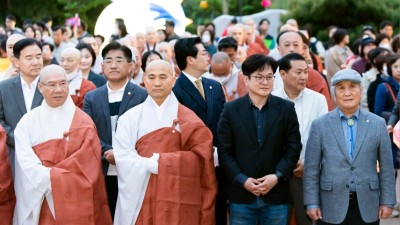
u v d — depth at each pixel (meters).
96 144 5.85
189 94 6.35
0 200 5.84
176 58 6.46
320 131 5.63
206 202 5.88
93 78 8.53
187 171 5.77
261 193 5.78
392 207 5.55
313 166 5.64
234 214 5.89
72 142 5.77
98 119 6.34
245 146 5.83
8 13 23.22
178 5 10.02
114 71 6.36
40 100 6.40
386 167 5.55
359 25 20.33
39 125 5.82
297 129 5.90
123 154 5.80
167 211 5.68
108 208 5.92
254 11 28.30
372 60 8.89
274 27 23.09
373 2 20.17
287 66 6.37
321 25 20.70
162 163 5.68
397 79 8.19
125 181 5.77
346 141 5.55
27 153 5.73
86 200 5.66
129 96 6.39
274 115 5.86
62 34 13.77
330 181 5.55
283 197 5.86
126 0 9.96
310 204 5.62
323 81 7.14
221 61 7.73
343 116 5.61
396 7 20.64
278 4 27.11
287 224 6.40
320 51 14.66
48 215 5.70
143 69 8.14
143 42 10.78
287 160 5.82
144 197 5.76
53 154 5.74
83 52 8.47
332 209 5.55
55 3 23.97
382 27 14.48
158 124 5.85
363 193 5.49
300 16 20.83
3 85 6.47
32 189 5.66
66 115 5.85
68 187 5.62
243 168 5.82
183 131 5.84
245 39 12.01
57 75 5.77
